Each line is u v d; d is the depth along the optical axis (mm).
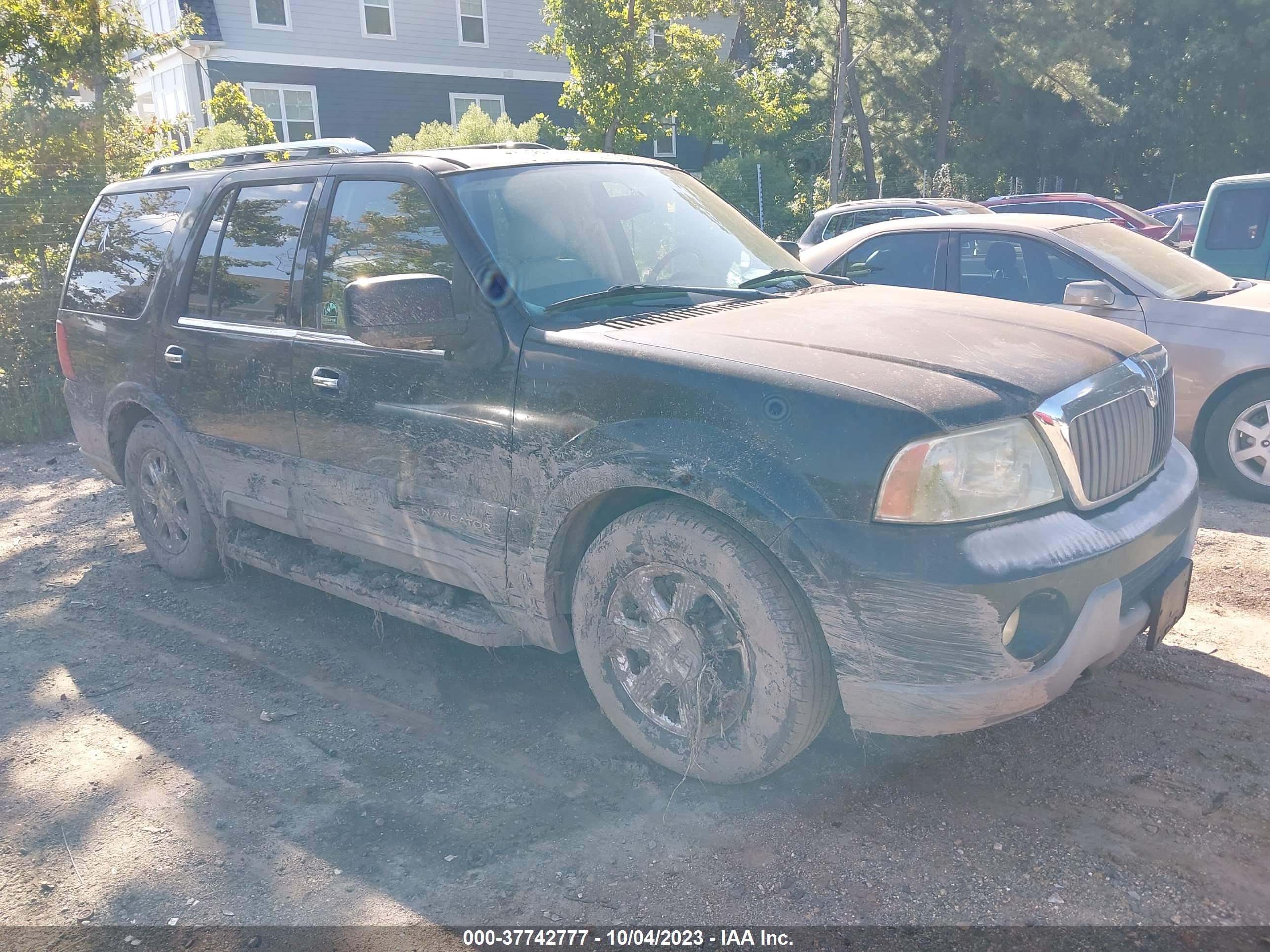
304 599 5031
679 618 3121
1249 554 5156
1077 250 6664
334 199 4117
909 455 2693
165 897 2877
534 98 30312
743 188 27391
